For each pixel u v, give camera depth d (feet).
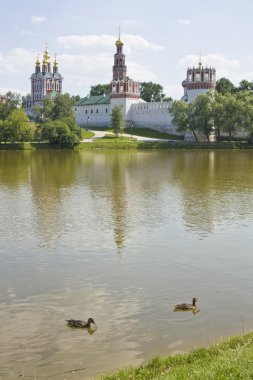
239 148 485.97
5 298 72.59
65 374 51.57
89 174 237.25
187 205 146.51
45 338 59.57
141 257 93.09
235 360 45.19
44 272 84.43
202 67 626.23
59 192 174.81
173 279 80.84
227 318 65.00
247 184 195.21
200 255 94.32
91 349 56.70
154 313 66.85
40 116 594.65
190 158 349.82
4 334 60.64
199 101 504.84
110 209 140.67
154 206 145.28
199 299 71.87
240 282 79.30
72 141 482.28
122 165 291.58
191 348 56.24
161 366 49.08
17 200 156.66
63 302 70.95
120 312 67.26
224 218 127.65
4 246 100.83
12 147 472.85
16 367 53.11
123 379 46.85
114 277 81.76
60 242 103.96
